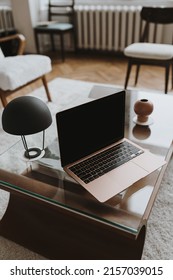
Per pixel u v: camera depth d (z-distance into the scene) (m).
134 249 1.02
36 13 3.68
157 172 1.02
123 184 0.91
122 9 3.30
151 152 1.14
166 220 1.23
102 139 1.07
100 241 1.09
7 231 1.20
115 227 0.80
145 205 0.88
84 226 1.13
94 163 1.00
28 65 2.12
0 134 1.92
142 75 3.05
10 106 0.90
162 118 1.40
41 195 0.91
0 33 2.97
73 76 3.10
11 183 0.96
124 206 0.87
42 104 0.94
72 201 0.89
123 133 1.14
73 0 3.42
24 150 1.15
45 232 1.17
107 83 2.84
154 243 1.13
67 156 0.98
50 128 1.30
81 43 3.82
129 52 2.33
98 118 1.02
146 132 1.28
